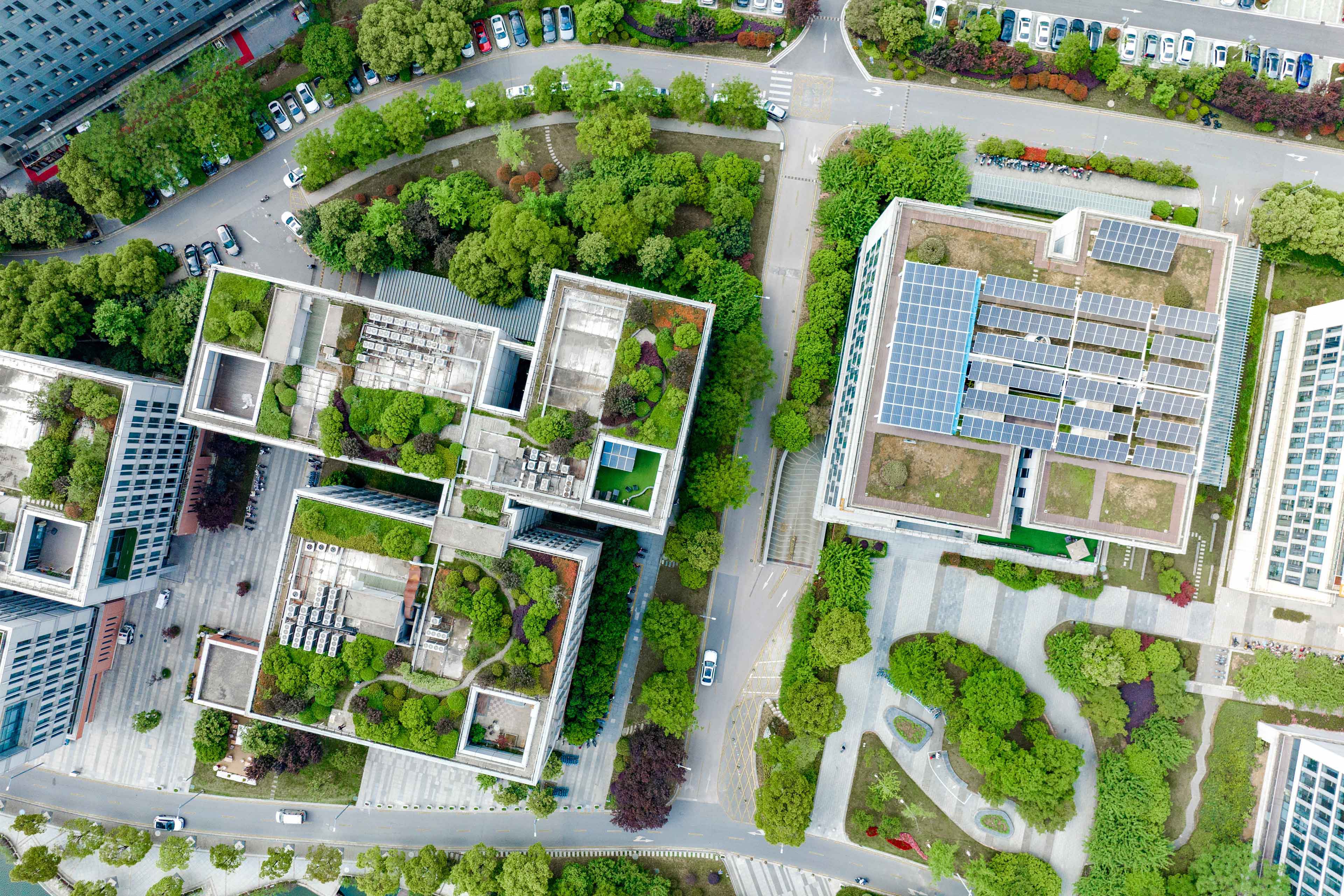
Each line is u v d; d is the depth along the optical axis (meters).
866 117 94.81
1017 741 93.88
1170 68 91.38
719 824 96.69
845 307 90.94
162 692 97.00
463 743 79.25
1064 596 94.25
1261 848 91.12
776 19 94.12
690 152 95.06
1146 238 73.69
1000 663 92.44
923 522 76.31
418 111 88.38
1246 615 93.50
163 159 88.12
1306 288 92.81
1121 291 75.50
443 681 79.06
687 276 89.31
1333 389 82.69
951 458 76.06
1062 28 94.06
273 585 89.12
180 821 96.94
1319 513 82.75
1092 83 93.88
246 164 94.75
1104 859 91.25
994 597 94.69
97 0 80.19
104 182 87.19
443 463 77.81
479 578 79.19
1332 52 94.19
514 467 77.94
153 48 92.31
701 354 78.19
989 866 93.69
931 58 92.62
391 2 88.38
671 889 96.19
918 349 74.25
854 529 94.25
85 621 91.88
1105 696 90.75
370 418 77.94
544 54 95.00
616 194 87.81
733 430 87.62
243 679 86.06
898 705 95.75
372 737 79.50
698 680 96.06
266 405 78.38
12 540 83.19
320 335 78.75
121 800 97.94
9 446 83.44
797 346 92.12
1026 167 93.81
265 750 90.12
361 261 88.12
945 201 88.94
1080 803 94.44
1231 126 94.12
